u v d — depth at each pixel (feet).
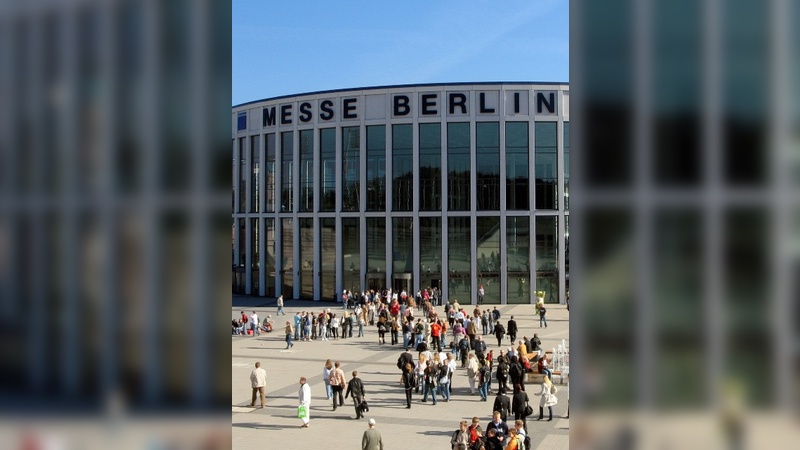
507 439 54.95
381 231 201.77
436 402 82.07
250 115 225.15
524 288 198.49
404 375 80.28
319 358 113.60
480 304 196.75
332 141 206.18
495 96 196.85
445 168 198.08
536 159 197.36
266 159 221.25
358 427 70.18
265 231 222.48
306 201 211.20
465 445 55.93
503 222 197.47
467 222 198.49
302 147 211.82
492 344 126.72
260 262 223.51
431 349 119.96
